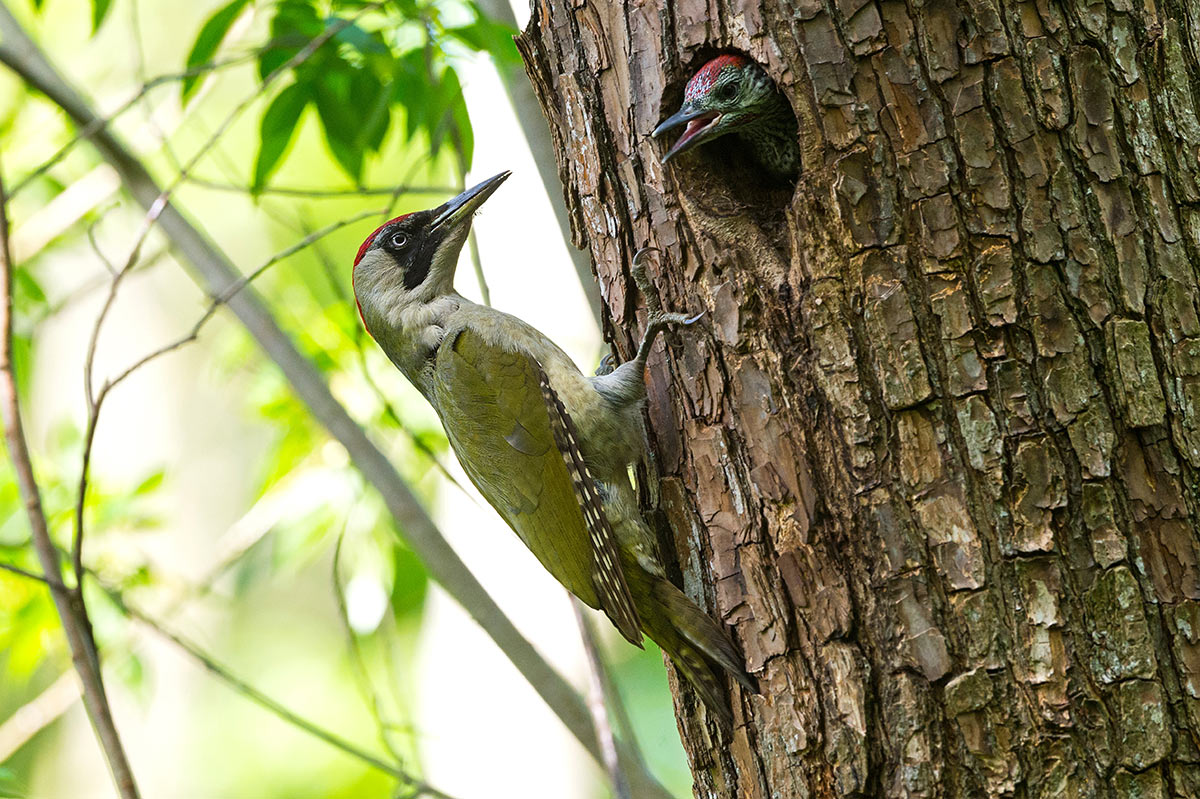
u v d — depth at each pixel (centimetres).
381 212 1106
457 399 987
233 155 2538
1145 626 661
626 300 865
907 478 698
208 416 2739
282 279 1795
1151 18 712
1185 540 671
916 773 683
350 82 1209
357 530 1485
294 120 1205
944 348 695
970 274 694
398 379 1522
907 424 700
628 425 891
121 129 1897
